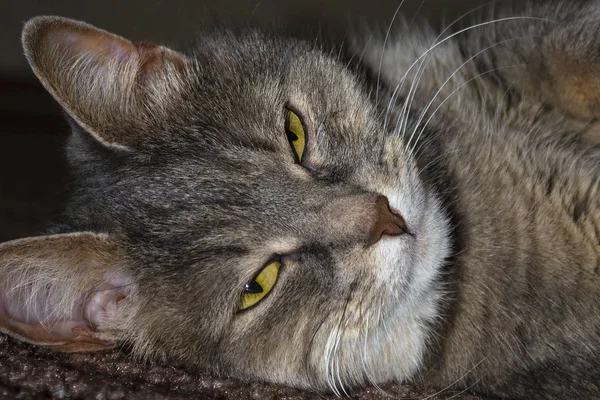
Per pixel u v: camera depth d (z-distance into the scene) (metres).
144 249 0.57
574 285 0.58
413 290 0.58
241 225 0.57
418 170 0.59
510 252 0.58
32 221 0.71
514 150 0.60
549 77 0.60
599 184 0.59
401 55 0.63
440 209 0.59
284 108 0.58
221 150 0.57
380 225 0.56
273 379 0.58
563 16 0.61
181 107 0.58
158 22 0.73
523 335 0.58
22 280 0.56
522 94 0.60
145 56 0.59
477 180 0.60
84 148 0.59
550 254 0.58
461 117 0.61
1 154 0.75
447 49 0.63
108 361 0.57
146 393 0.54
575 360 0.58
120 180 0.58
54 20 0.56
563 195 0.59
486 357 0.59
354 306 0.57
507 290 0.58
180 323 0.58
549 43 0.60
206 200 0.57
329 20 0.71
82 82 0.57
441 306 0.59
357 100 0.59
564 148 0.60
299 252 0.57
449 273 0.59
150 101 0.58
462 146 0.60
